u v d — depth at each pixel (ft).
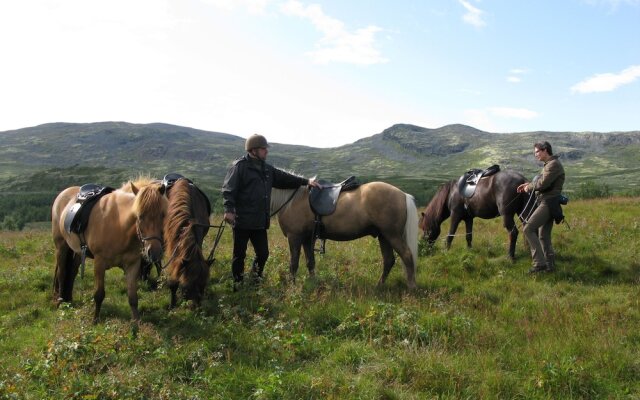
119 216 21.30
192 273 20.02
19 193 384.88
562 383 14.98
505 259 30.99
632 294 23.72
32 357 17.61
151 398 14.34
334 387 14.93
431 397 14.62
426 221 35.99
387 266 26.37
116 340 17.88
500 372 15.70
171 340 18.84
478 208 33.04
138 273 22.11
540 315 21.16
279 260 31.09
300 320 20.68
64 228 23.58
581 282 26.27
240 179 24.13
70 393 14.32
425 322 19.61
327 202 25.26
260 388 14.78
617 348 17.16
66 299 25.29
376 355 16.92
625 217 43.60
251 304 22.50
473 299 23.52
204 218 26.13
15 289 28.04
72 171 502.38
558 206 27.55
